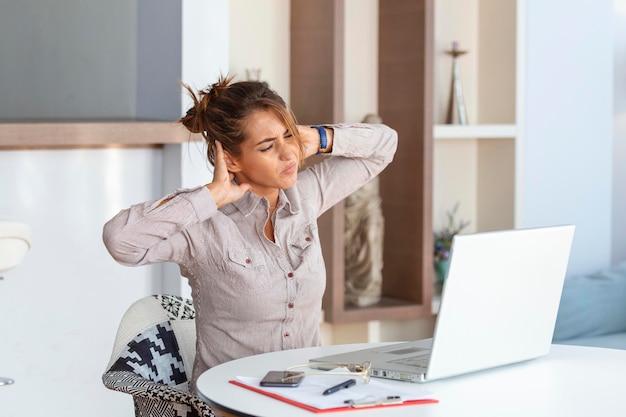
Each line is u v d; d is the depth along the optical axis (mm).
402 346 2369
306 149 2652
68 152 4148
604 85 5875
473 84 5625
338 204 4773
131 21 4785
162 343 2664
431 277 5125
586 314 5027
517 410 1883
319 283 2553
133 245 2373
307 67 4879
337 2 4691
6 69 4668
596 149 5875
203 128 2465
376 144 2764
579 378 2148
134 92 4809
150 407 2322
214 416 2211
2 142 3727
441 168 5566
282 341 2512
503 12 5484
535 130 5633
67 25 4742
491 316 2156
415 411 1860
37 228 4086
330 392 1947
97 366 4297
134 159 4344
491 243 2104
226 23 4465
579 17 5754
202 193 2387
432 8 4977
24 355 4098
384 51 5215
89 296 4250
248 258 2469
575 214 5820
